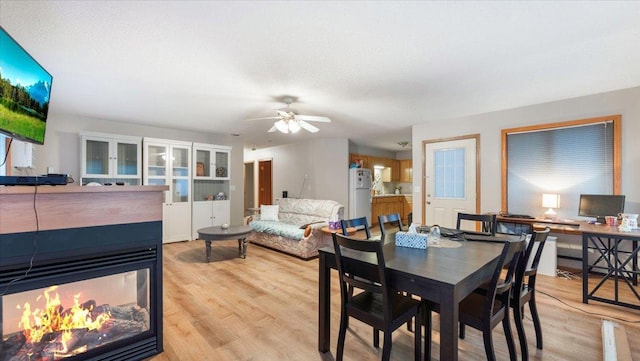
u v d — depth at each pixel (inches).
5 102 59.3
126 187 70.6
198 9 70.3
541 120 153.0
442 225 191.2
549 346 79.4
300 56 96.5
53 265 62.2
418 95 137.9
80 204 65.2
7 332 60.8
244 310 101.9
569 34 81.8
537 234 71.9
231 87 126.4
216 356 75.1
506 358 74.4
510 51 92.6
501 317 66.5
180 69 107.0
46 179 62.9
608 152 134.6
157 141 204.7
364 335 86.6
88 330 69.8
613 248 120.1
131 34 82.2
